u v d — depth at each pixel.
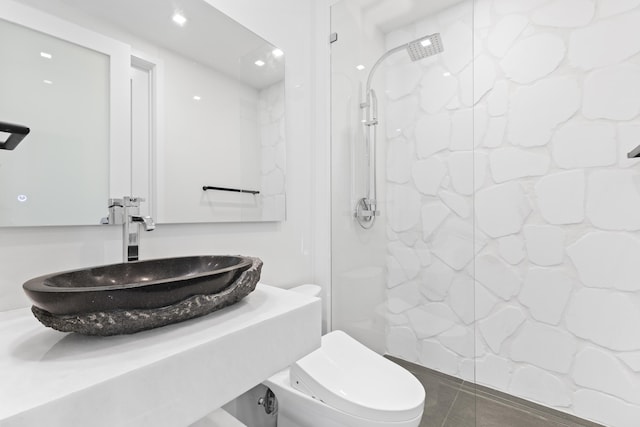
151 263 0.82
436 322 1.51
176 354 0.47
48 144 0.79
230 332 0.55
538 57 1.64
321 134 1.78
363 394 1.05
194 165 1.13
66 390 0.37
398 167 1.62
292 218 1.63
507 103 1.73
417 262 1.57
